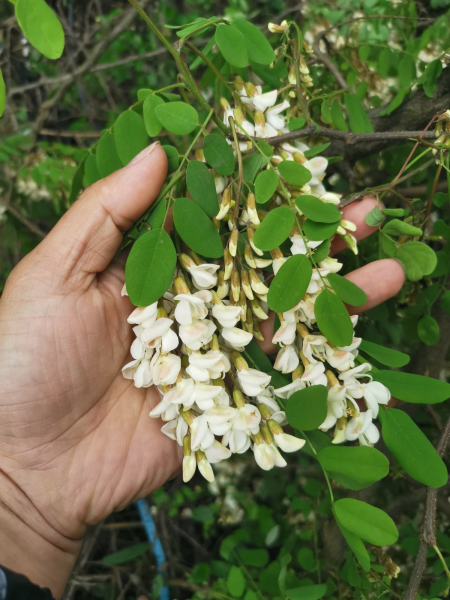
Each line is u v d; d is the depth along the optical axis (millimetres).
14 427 286
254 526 418
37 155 511
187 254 245
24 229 552
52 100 523
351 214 277
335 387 234
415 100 338
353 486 227
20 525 288
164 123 236
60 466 298
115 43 637
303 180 235
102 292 294
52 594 292
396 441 230
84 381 292
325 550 395
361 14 435
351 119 306
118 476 310
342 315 222
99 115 698
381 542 210
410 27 423
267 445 237
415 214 297
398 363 249
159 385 252
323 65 427
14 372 279
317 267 238
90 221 265
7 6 598
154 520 519
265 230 227
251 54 244
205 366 224
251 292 238
